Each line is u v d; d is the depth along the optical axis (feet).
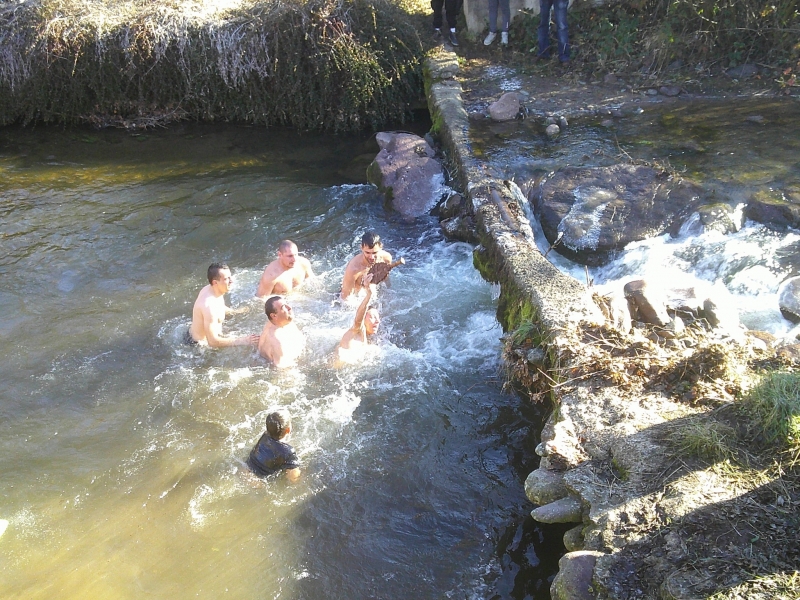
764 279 22.58
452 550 15.72
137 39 37.32
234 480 17.43
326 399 19.89
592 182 27.12
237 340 21.79
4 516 16.53
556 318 18.30
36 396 20.17
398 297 24.27
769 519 12.35
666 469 13.69
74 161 35.04
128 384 20.58
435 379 20.58
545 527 16.10
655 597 11.52
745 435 14.17
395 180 30.35
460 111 33.04
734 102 32.99
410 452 18.25
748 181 26.55
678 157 28.66
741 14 35.12
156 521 16.39
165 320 23.29
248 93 37.99
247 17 37.70
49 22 37.35
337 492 17.13
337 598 14.69
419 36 38.93
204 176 33.24
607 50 36.94
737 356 16.85
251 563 15.40
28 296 24.44
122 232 28.45
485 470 17.71
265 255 27.09
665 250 24.27
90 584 14.94
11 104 38.52
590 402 15.74
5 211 29.94
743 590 11.17
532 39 38.73
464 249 26.73
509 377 19.35
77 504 16.84
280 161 34.73
